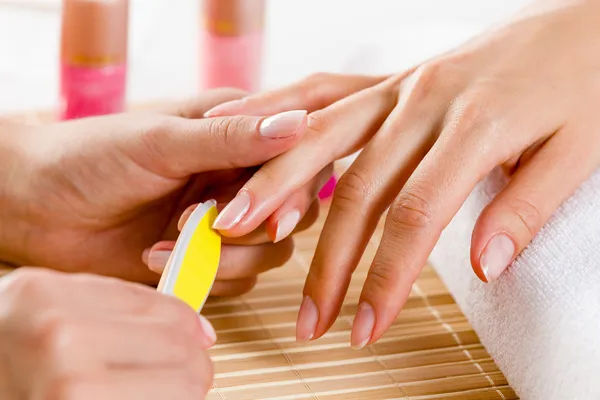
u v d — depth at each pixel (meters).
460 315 0.78
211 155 0.73
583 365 0.59
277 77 1.41
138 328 0.48
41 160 0.79
